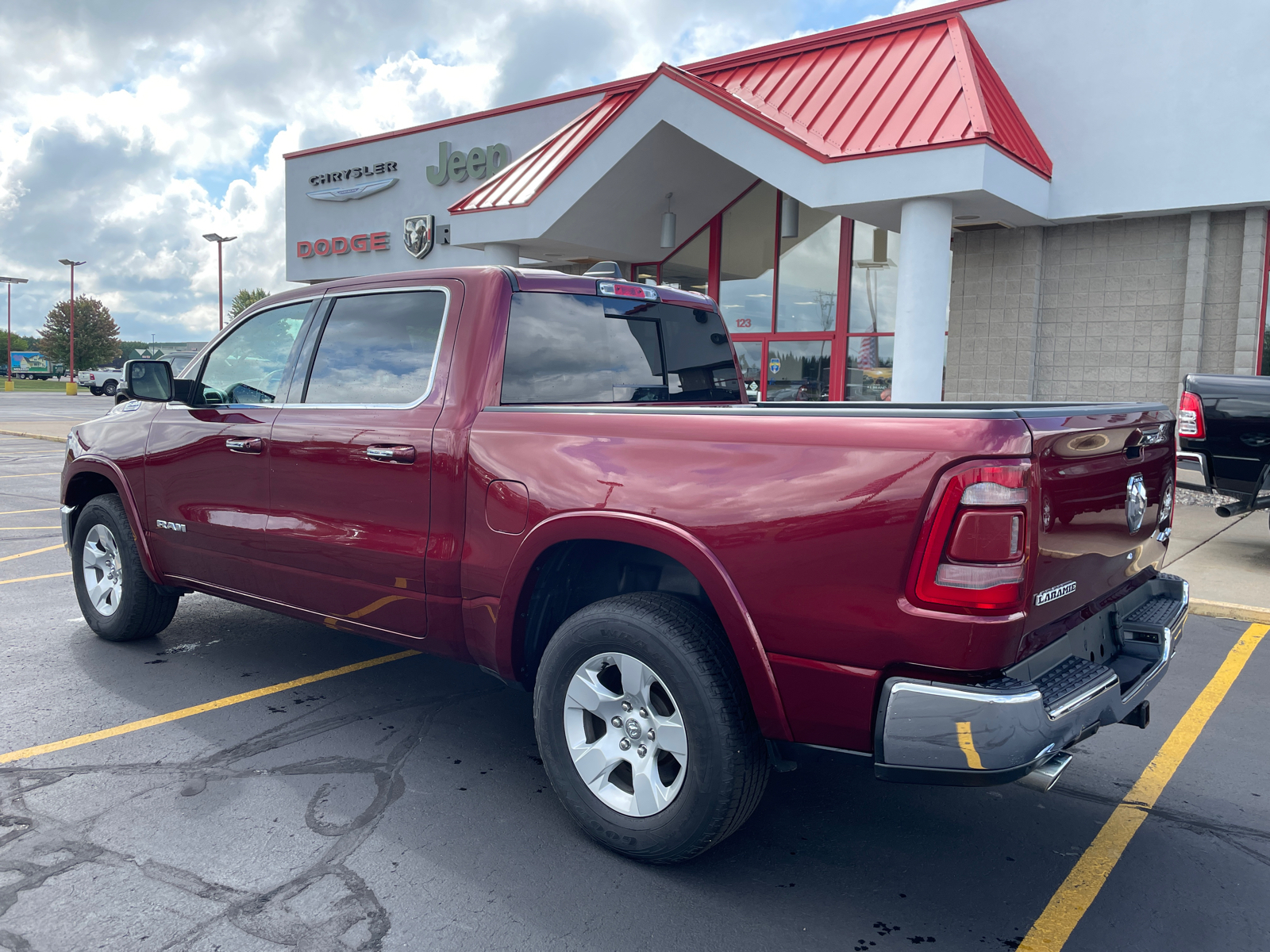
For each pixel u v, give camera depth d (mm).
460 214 14617
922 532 2338
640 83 15742
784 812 3383
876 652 2438
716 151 11727
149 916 2604
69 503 5324
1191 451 7633
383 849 3021
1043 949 2553
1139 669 2961
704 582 2701
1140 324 11625
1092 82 11406
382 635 3746
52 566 7367
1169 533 3598
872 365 13461
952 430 2340
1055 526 2479
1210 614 6242
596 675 3025
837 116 11422
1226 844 3174
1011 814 3393
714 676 2719
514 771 3652
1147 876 2955
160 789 3418
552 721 3082
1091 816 3379
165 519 4625
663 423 2893
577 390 3736
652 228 14602
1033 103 11812
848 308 13602
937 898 2809
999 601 2287
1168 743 4070
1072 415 2623
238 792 3408
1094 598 2891
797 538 2533
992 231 12375
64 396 48062
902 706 2379
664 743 2852
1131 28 11094
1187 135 10875
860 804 3461
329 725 4082
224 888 2762
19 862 2877
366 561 3646
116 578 5164
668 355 4250
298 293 4223
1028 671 2498
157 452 4625
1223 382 7477
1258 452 7336
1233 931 2646
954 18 11812
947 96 10727
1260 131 10453
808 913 2711
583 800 3029
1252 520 9734
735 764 2709
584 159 13055
